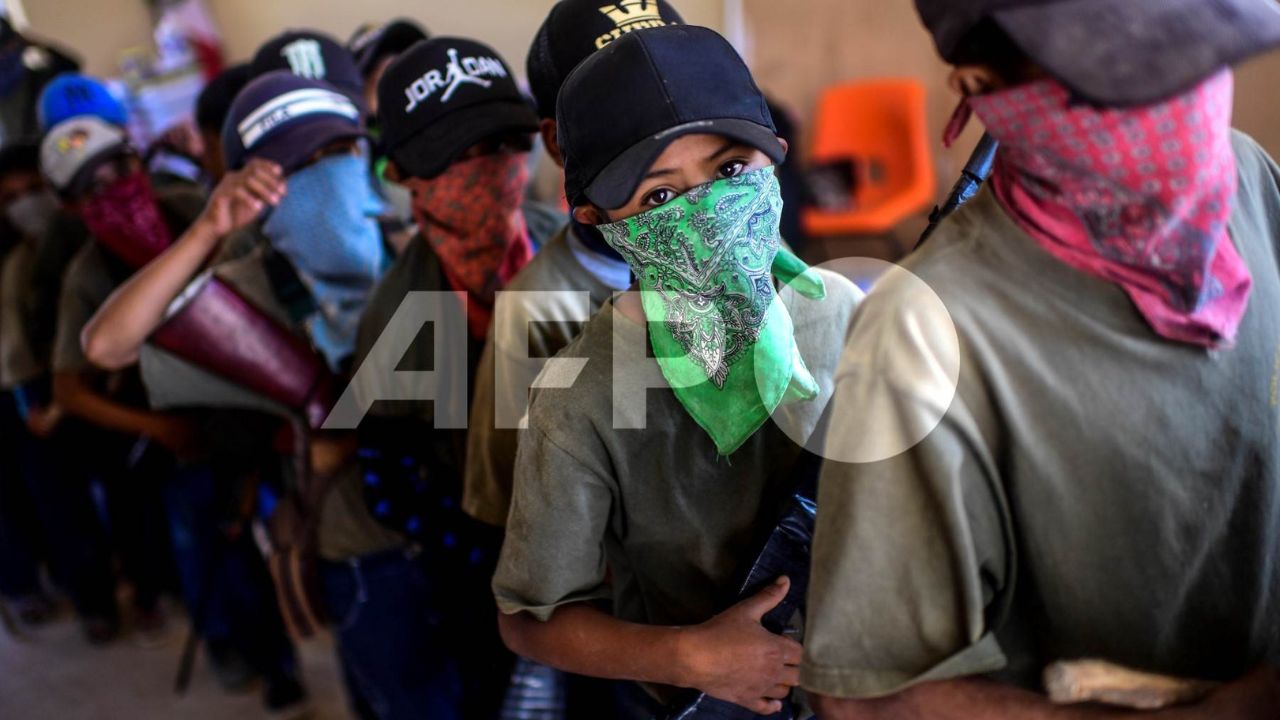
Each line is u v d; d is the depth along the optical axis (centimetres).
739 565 105
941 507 76
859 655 81
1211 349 77
